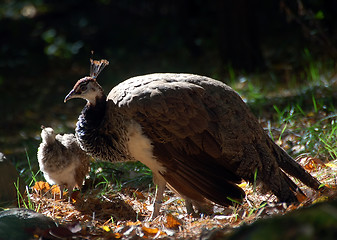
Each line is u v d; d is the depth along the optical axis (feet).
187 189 26.53
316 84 49.11
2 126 58.18
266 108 45.55
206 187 26.27
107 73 77.10
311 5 57.11
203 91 26.96
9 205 28.07
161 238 22.89
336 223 13.10
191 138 26.23
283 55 67.72
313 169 31.35
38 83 77.61
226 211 27.22
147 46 87.92
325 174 29.58
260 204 26.73
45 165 29.94
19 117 61.62
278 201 25.99
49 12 102.47
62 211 29.01
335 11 56.85
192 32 82.17
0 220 22.76
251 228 15.25
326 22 56.39
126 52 86.43
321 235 13.03
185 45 81.66
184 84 26.94
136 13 100.73
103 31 95.30
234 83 56.34
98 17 99.96
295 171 27.40
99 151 28.43
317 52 59.98
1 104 67.87
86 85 28.09
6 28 94.99
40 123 58.03
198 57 78.38
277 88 53.21
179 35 84.58
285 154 28.19
